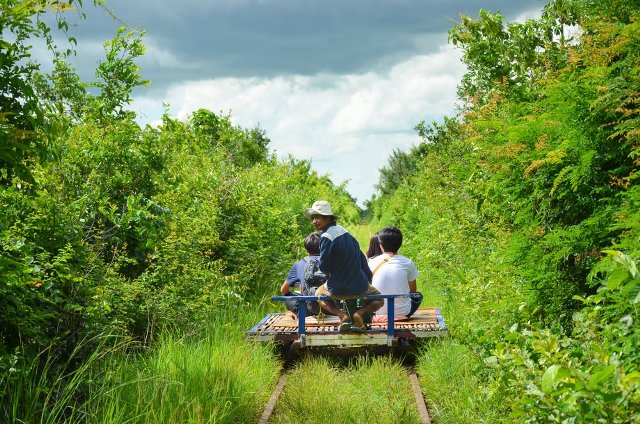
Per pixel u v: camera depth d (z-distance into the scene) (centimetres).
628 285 448
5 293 587
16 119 560
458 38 1463
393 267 1013
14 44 552
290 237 1759
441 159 1858
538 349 459
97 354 663
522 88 1191
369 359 909
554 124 753
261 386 778
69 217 817
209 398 673
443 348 845
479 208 1153
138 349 844
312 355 906
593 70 737
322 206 887
